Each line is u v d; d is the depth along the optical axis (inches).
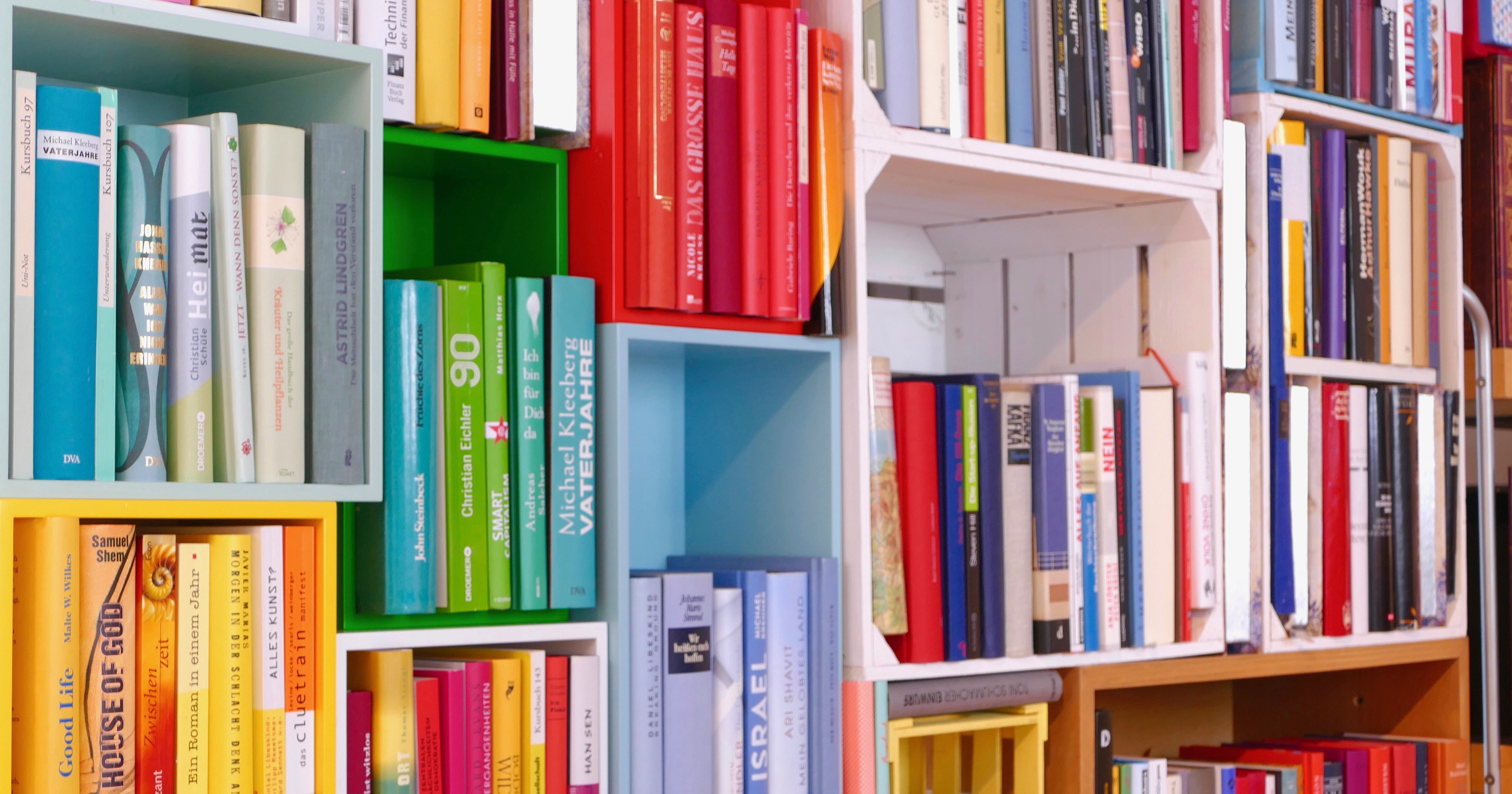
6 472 47.2
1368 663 90.1
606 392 65.1
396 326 59.2
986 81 76.5
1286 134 88.4
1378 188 92.4
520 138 63.4
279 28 54.9
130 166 50.7
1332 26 90.5
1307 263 89.1
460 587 60.4
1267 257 87.2
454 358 60.6
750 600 68.4
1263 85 87.4
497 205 69.0
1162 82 83.8
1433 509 93.9
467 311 61.0
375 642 57.2
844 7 72.4
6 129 47.6
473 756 59.3
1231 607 84.7
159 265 51.1
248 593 52.4
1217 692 103.6
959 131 75.4
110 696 49.2
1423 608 93.1
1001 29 77.3
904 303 91.6
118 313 50.6
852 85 72.0
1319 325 89.7
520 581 62.2
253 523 56.4
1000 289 92.4
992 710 78.3
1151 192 82.3
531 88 63.5
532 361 62.7
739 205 68.2
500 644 62.2
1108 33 81.5
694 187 66.4
